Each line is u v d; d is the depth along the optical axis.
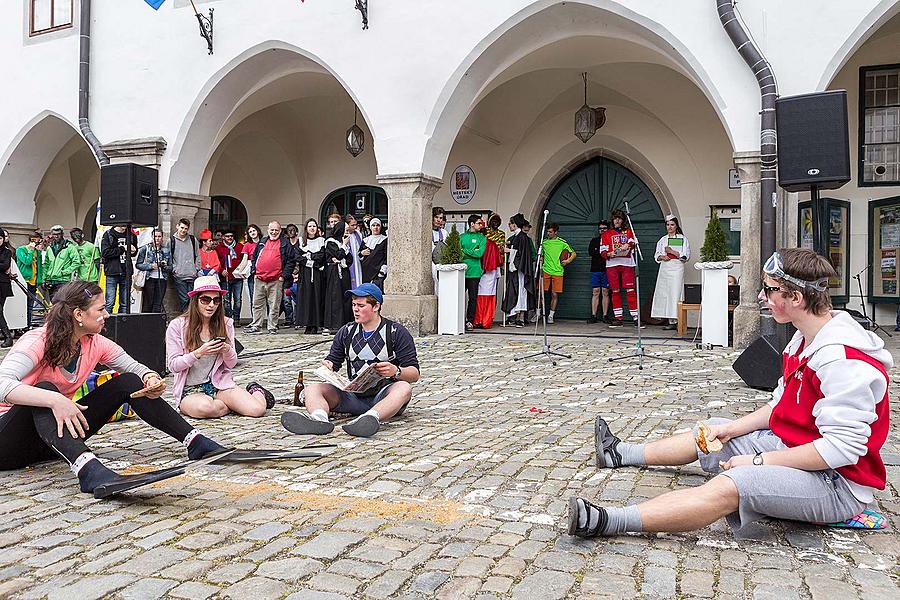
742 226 9.30
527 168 15.13
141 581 2.58
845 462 2.81
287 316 14.35
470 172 15.55
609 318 14.82
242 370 8.51
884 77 12.07
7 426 3.94
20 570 2.69
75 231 13.90
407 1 11.17
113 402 4.11
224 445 4.75
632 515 2.92
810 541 2.96
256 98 13.44
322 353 9.95
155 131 13.05
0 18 14.73
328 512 3.36
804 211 11.91
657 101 13.50
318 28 11.77
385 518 3.28
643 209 14.78
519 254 13.21
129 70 13.27
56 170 18.58
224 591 2.50
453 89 11.01
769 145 8.76
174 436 4.20
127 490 3.42
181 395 5.78
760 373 6.72
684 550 2.88
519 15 10.45
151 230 11.99
